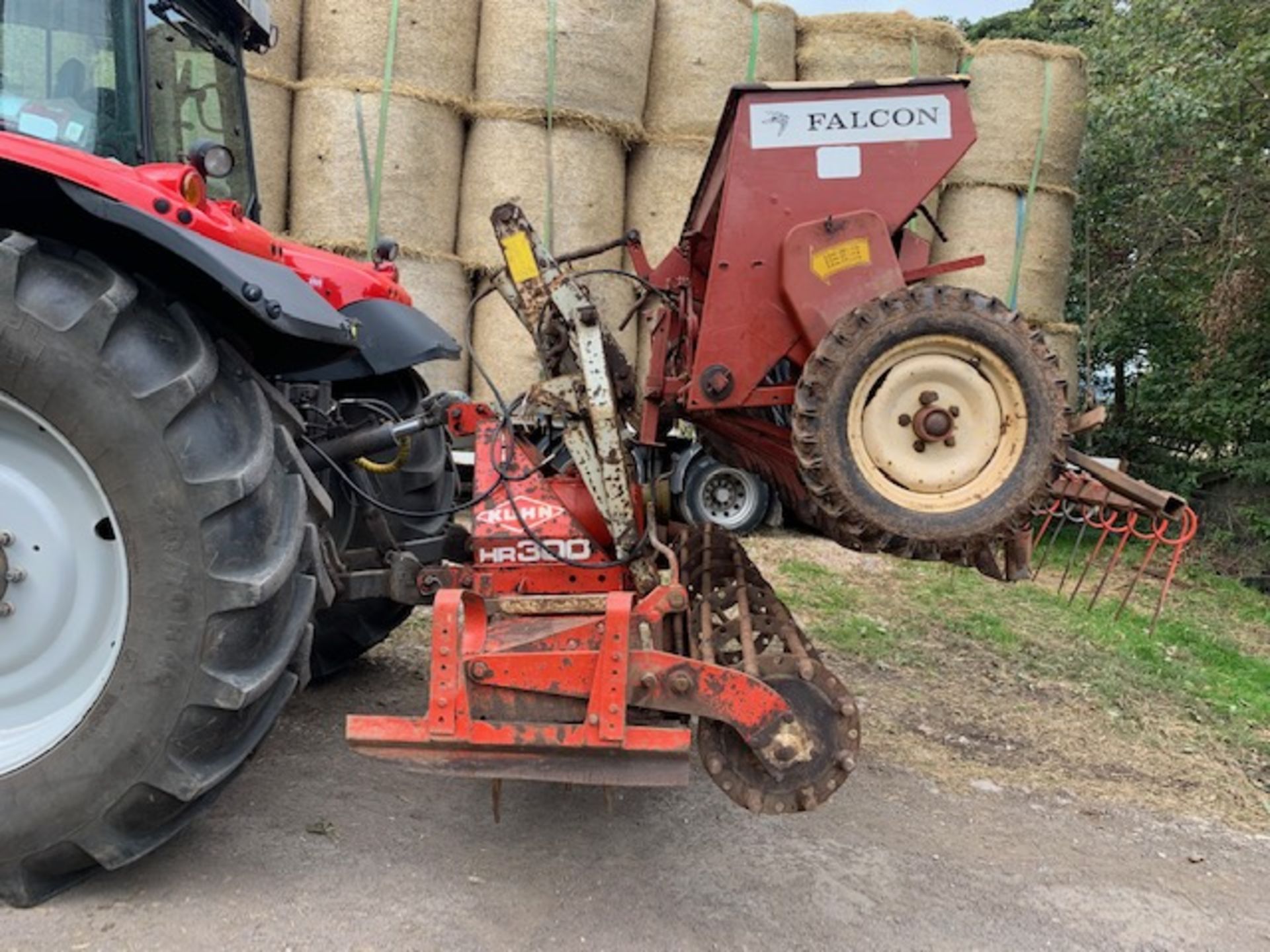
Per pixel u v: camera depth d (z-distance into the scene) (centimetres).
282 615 254
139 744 236
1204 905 284
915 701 450
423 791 314
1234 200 848
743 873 278
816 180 296
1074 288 1005
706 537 371
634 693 250
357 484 377
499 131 676
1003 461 277
